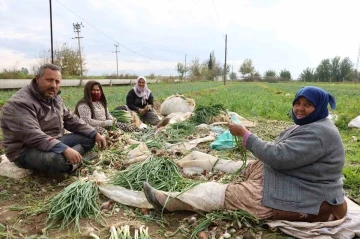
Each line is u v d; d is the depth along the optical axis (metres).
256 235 2.87
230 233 2.90
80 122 4.70
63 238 2.89
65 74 39.75
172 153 5.07
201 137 6.30
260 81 84.06
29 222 3.15
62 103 4.52
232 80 88.75
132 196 3.46
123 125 6.81
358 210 3.20
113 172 4.37
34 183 4.03
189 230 3.00
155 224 3.14
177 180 3.75
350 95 22.66
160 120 8.38
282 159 2.74
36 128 3.89
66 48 40.00
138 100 8.64
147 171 3.91
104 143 4.73
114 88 29.38
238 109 11.77
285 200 2.81
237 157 5.11
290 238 2.81
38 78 4.01
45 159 3.90
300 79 89.75
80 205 3.24
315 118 2.79
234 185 3.11
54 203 3.35
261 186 3.02
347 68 82.62
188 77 78.31
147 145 5.49
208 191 3.10
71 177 4.22
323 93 2.76
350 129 8.05
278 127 8.22
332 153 2.75
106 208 3.38
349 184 4.20
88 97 6.00
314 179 2.80
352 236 2.81
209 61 89.94
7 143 4.06
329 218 2.86
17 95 3.95
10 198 3.66
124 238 2.75
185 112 9.30
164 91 22.91
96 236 2.81
